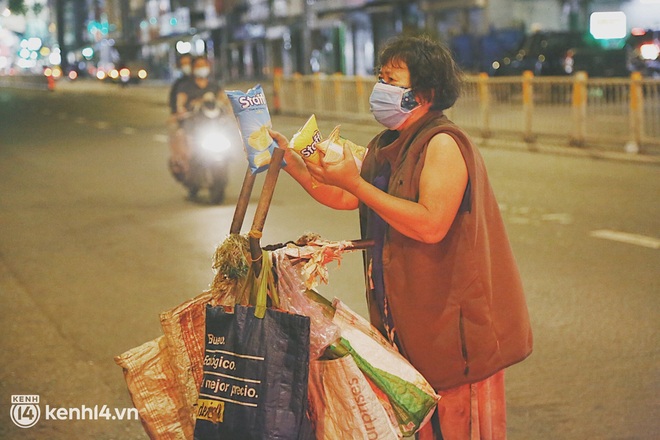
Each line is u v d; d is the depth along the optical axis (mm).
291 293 2771
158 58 73375
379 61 2924
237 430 2643
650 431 4559
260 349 2652
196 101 12000
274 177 2764
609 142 15953
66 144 20812
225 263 2773
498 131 18234
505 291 2957
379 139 3068
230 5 56688
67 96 46312
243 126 2750
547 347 5801
